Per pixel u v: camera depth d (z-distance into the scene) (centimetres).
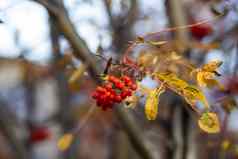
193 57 98
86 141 237
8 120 144
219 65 66
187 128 95
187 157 95
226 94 92
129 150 154
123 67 70
